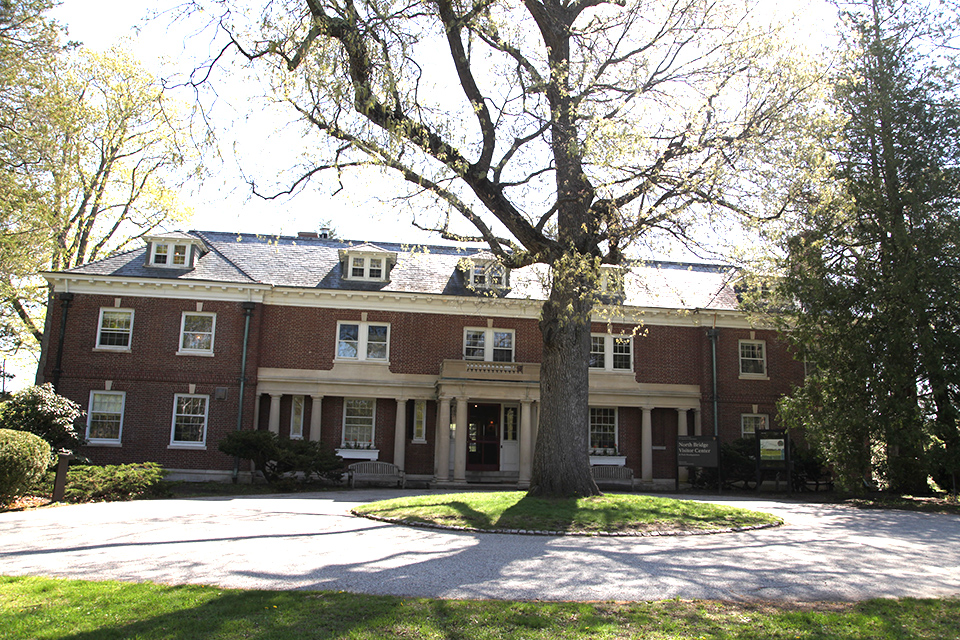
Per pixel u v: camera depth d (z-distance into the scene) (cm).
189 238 2673
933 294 2103
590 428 2870
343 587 754
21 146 2038
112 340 2592
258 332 2658
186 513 1430
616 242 1571
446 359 2730
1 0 1911
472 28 1413
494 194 1496
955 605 715
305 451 2314
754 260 1662
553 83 1486
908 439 2067
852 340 2144
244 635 563
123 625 582
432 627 600
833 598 749
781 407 2402
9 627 569
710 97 1483
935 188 2092
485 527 1226
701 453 2580
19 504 1534
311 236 3244
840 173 2191
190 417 2592
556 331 1616
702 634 600
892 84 2192
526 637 581
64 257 3108
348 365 2711
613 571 870
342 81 1259
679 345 2911
